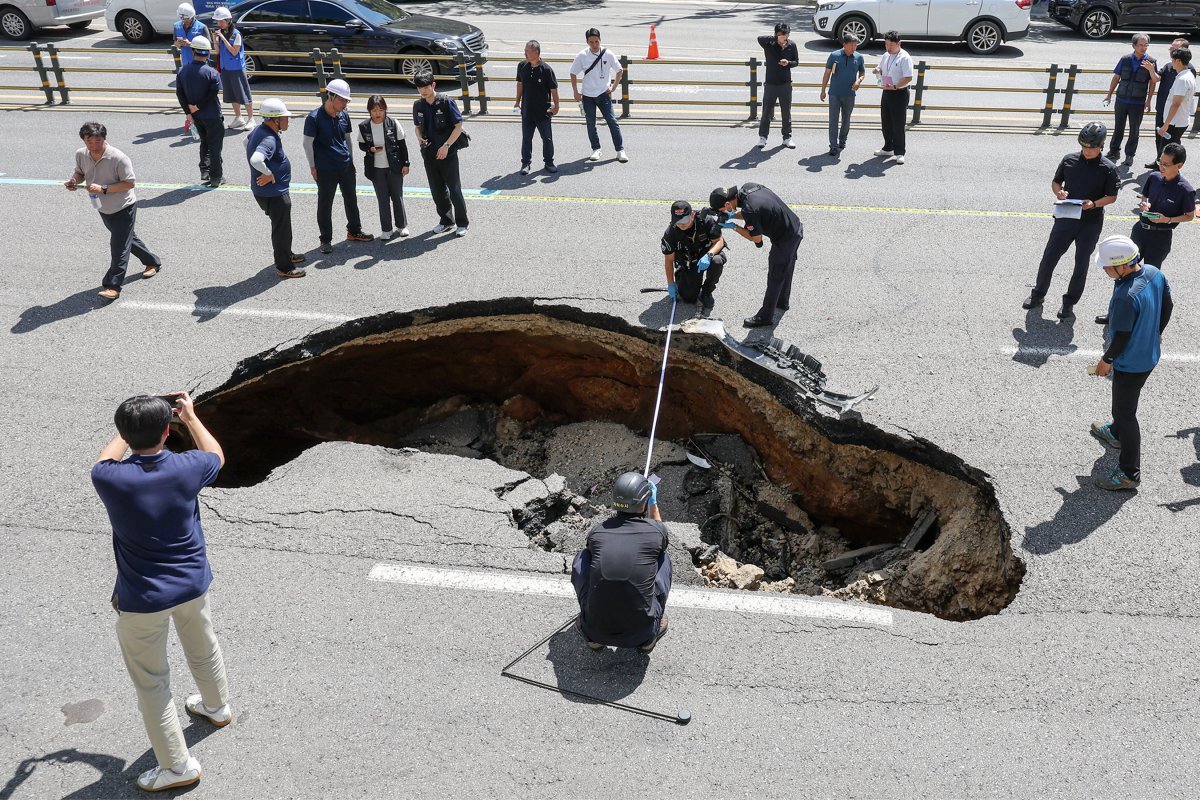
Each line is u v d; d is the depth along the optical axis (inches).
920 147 548.4
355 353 343.9
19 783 176.9
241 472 344.8
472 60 681.6
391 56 629.9
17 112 627.2
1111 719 188.7
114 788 176.2
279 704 193.5
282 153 358.0
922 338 327.9
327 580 227.5
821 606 220.4
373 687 197.5
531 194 471.5
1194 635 207.5
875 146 550.6
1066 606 216.4
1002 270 380.8
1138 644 205.8
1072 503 247.1
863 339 327.0
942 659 203.9
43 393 301.3
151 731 168.6
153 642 163.3
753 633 211.9
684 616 216.8
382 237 411.2
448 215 418.0
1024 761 180.2
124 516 157.4
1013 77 719.7
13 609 217.8
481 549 238.2
